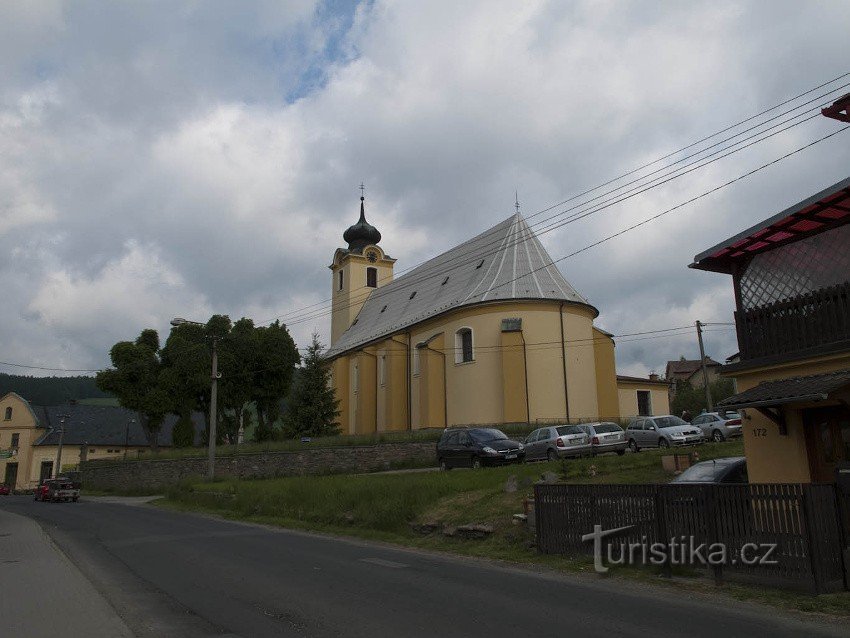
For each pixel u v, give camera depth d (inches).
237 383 2197.3
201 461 1601.9
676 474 702.5
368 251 2753.4
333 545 606.5
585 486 475.8
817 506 361.4
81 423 2974.9
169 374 2097.7
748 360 536.1
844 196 473.1
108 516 1004.6
